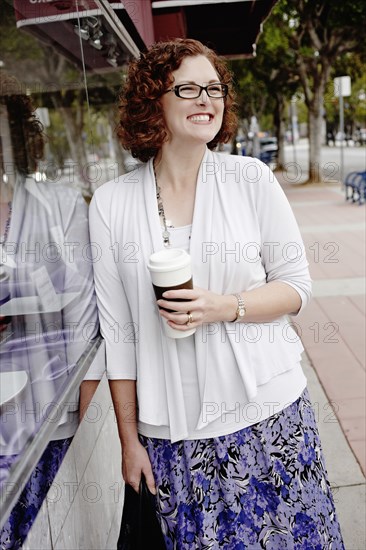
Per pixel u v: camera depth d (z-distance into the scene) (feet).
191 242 4.85
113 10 8.18
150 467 5.19
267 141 103.40
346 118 149.18
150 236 4.93
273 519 5.13
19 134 9.11
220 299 4.75
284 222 5.06
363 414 11.05
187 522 5.06
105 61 12.37
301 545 5.12
